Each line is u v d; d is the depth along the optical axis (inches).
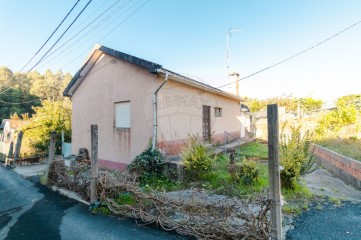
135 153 306.7
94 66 384.5
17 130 543.2
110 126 348.5
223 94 440.8
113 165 339.0
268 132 116.0
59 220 173.3
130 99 318.3
